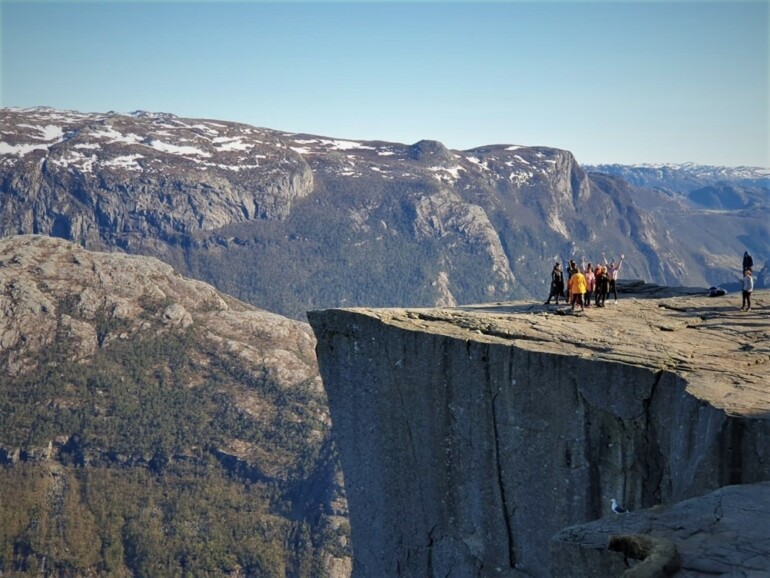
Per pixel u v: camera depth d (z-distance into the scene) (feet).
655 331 126.11
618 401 107.86
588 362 110.32
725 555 57.31
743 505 65.87
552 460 114.52
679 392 101.19
